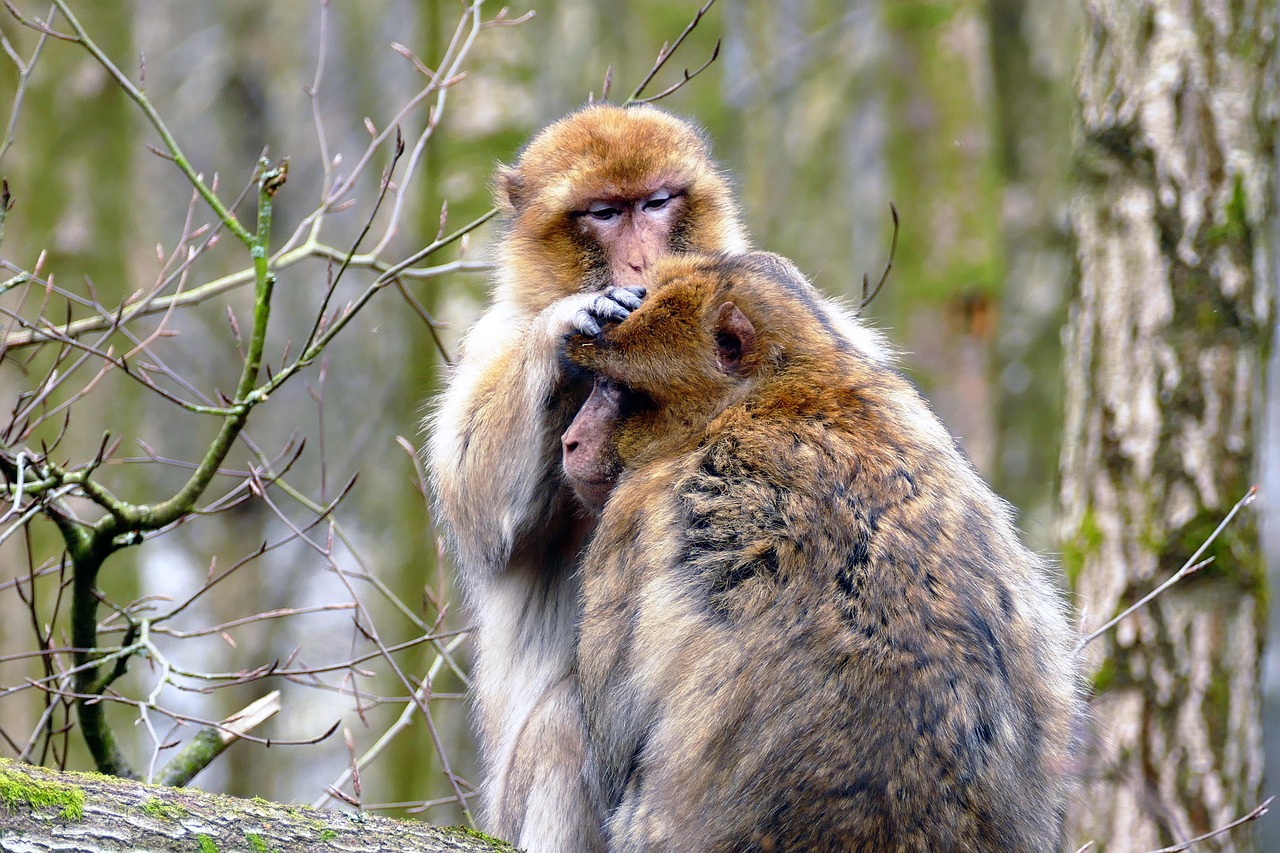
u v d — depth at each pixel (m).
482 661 9.75
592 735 7.21
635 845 6.63
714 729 6.25
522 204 10.39
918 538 6.36
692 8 20.38
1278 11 12.42
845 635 6.11
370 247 27.09
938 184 19.27
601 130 10.12
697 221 10.10
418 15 17.59
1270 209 12.02
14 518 9.36
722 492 6.64
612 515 7.14
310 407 26.36
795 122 22.81
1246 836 11.52
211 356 26.30
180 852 5.95
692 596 6.52
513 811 8.52
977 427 18.59
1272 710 24.62
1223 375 11.77
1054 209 25.67
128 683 16.38
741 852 6.08
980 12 19.72
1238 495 11.74
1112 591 11.78
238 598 23.69
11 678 14.61
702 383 7.23
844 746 5.96
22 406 11.91
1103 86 12.22
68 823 5.78
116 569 16.34
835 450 6.61
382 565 19.00
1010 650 6.42
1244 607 11.68
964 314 18.80
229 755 22.72
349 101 28.69
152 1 29.97
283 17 28.64
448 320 15.48
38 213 15.55
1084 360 12.27
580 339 7.60
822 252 21.98
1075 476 12.26
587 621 7.15
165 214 27.44
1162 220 11.87
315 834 6.37
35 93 15.70
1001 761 6.16
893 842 5.89
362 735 19.53
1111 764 10.46
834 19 23.80
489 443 9.24
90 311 15.23
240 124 29.03
